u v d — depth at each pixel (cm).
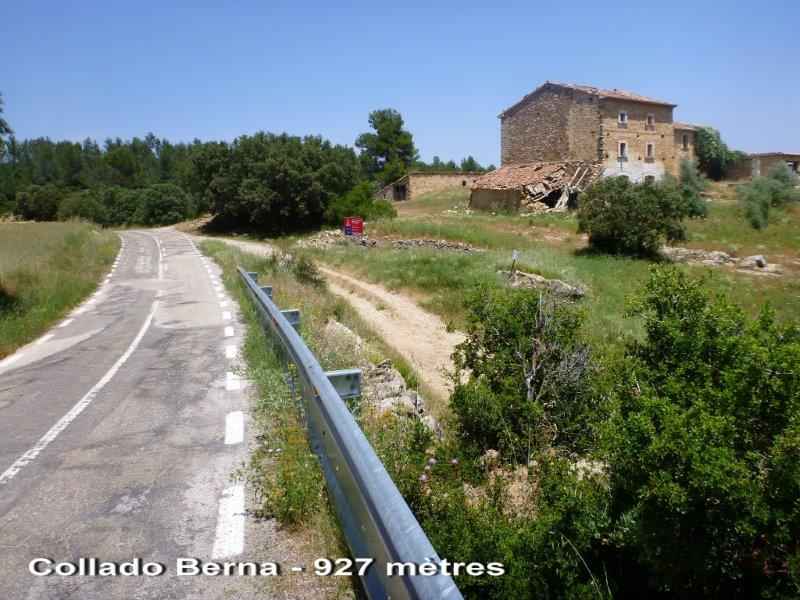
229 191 5025
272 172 4759
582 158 4919
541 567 426
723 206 4431
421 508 443
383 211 4691
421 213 5016
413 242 3309
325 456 425
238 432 605
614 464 460
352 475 330
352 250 3189
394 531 249
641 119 4981
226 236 5041
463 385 786
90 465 540
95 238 4016
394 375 892
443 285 2219
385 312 1930
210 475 504
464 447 693
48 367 990
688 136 6041
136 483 496
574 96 4938
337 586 340
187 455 552
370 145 8306
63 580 361
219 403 711
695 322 512
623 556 476
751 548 421
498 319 825
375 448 495
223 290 1878
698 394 458
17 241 3148
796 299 2205
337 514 376
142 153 13438
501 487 527
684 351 499
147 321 1408
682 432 413
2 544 406
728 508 404
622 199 2984
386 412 633
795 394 428
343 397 539
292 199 4775
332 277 2566
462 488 491
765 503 397
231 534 404
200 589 347
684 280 548
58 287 1831
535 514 489
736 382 442
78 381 874
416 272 2416
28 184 9812
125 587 352
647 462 422
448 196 5972
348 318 1554
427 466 479
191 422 647
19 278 1817
